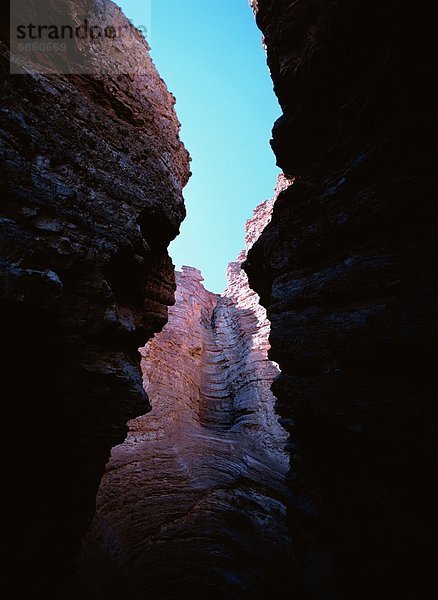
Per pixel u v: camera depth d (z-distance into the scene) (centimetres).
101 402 707
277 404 956
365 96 798
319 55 976
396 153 687
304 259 936
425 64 638
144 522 1571
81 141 756
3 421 589
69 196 661
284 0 1095
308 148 1187
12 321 527
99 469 847
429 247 597
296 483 867
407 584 501
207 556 1546
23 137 622
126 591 1245
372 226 714
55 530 758
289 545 1506
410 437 505
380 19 788
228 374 3666
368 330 643
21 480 647
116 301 815
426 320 537
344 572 655
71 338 635
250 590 1377
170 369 3053
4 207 559
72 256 625
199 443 2408
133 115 985
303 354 820
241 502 1842
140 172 898
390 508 529
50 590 802
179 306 4100
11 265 512
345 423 622
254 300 4069
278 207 1102
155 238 990
